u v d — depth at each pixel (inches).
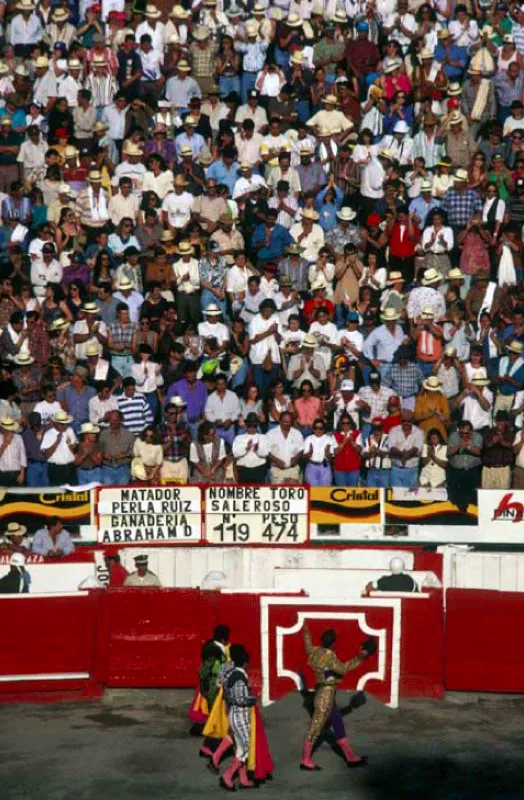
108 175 3319.4
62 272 3110.2
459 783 1909.4
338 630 2217.0
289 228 3245.6
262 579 2706.7
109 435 2783.0
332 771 1953.7
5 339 2935.5
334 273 3139.8
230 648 1932.8
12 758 1989.4
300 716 2183.8
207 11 3678.6
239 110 3486.7
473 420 2906.0
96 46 3496.6
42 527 2691.9
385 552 2672.2
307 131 3435.0
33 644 2247.8
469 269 3157.0
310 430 2866.6
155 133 3368.6
